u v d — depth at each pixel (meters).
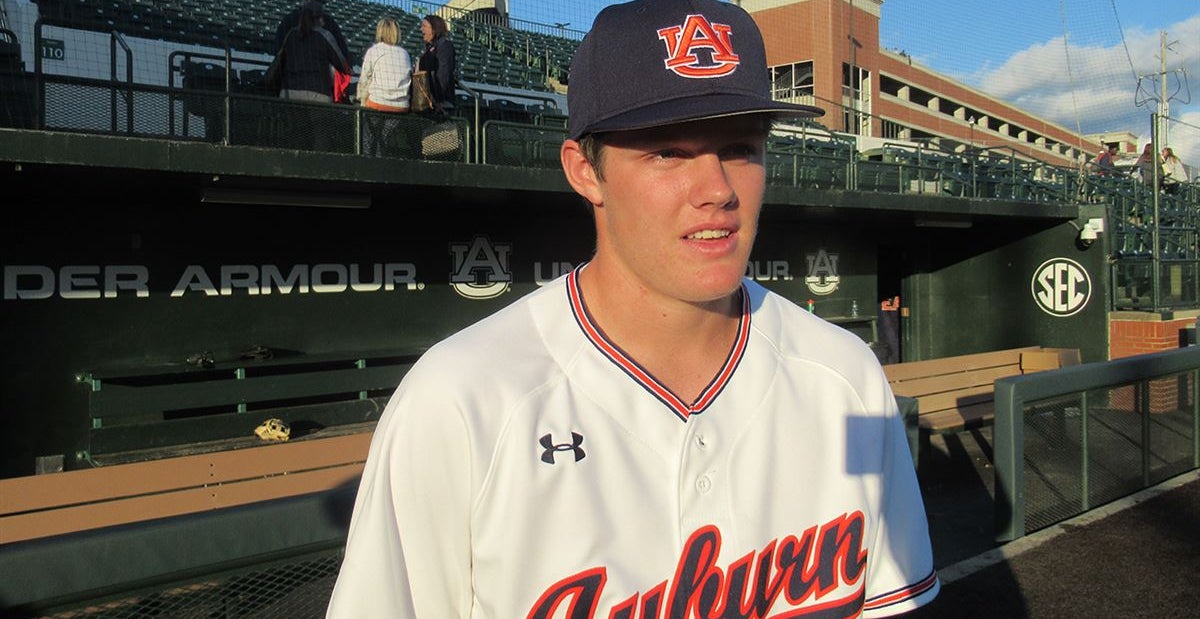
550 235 7.80
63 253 5.62
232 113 5.31
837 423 1.27
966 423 6.61
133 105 5.08
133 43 7.43
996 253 10.46
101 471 3.44
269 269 6.39
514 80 11.62
